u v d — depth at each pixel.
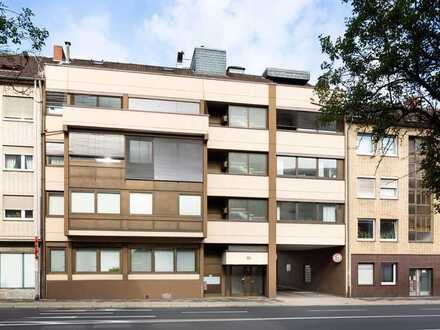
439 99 9.42
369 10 9.24
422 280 33.03
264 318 18.83
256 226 30.31
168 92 29.48
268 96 31.25
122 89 28.80
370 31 9.43
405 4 8.62
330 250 33.28
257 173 30.84
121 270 27.86
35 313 20.34
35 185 27.44
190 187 28.58
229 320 18.00
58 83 28.11
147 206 27.84
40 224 27.28
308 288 36.16
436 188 10.70
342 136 32.41
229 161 30.47
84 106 27.36
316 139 31.89
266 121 31.22
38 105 27.81
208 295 30.41
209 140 30.02
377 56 9.72
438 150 10.48
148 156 28.14
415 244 32.91
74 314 19.91
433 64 9.22
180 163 28.55
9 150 27.48
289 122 31.72
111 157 27.58
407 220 32.91
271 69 34.16
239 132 30.55
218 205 31.11
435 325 17.20
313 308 24.12
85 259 27.56
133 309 22.66
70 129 27.17
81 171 27.11
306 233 31.22
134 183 27.77
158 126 28.25
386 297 31.53
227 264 30.06
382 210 32.56
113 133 27.72
